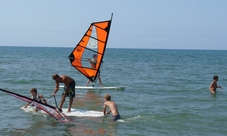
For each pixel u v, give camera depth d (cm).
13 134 1459
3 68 5294
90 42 2933
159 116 1861
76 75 4478
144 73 5034
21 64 6662
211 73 5241
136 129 1577
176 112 1983
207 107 2170
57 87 1888
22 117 1770
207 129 1605
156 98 2530
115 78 4159
